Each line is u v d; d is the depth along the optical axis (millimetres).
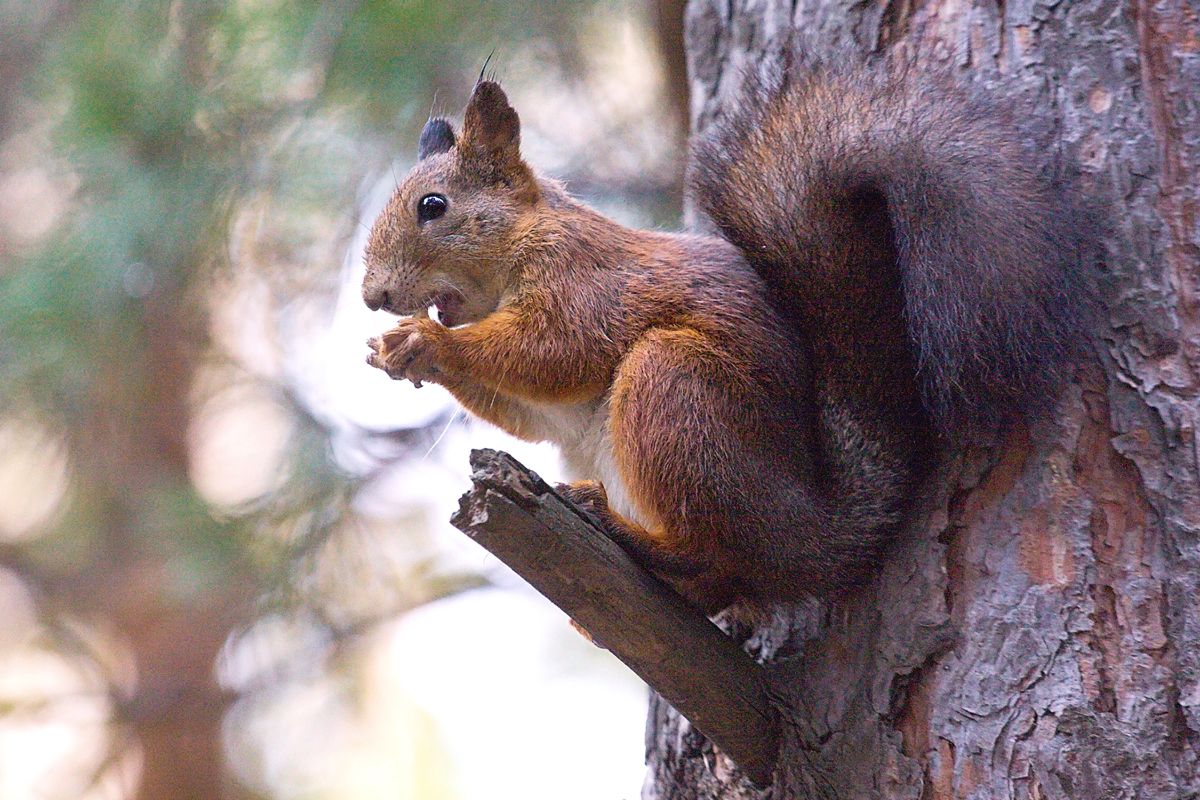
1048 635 5902
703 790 7188
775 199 6836
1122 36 6352
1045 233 6012
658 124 13875
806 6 7793
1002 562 6082
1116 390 5988
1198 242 6020
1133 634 5777
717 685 6352
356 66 12875
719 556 6465
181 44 13406
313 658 14422
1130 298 6027
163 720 16828
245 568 13422
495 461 5750
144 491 15719
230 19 13125
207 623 17219
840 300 6703
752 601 6719
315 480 13000
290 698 18000
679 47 13000
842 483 6539
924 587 6250
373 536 13508
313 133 12750
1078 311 6070
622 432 6711
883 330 6609
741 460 6477
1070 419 6031
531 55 13664
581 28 13836
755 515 6422
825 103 6738
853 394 6648
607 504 6484
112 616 17844
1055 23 6523
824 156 6629
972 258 6004
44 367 13922
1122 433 5949
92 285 13094
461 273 8094
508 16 13289
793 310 6934
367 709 19641
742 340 6773
